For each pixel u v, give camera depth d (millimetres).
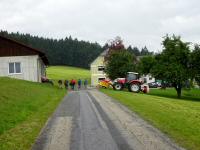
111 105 25203
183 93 68250
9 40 50188
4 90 26531
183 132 14742
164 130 15164
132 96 33688
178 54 57500
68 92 42844
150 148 11867
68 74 152375
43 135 14117
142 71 65062
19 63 50344
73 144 12555
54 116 19484
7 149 11703
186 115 20609
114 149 11742
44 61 66312
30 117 18578
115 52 72750
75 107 23984
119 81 51344
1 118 17062
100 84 64625
